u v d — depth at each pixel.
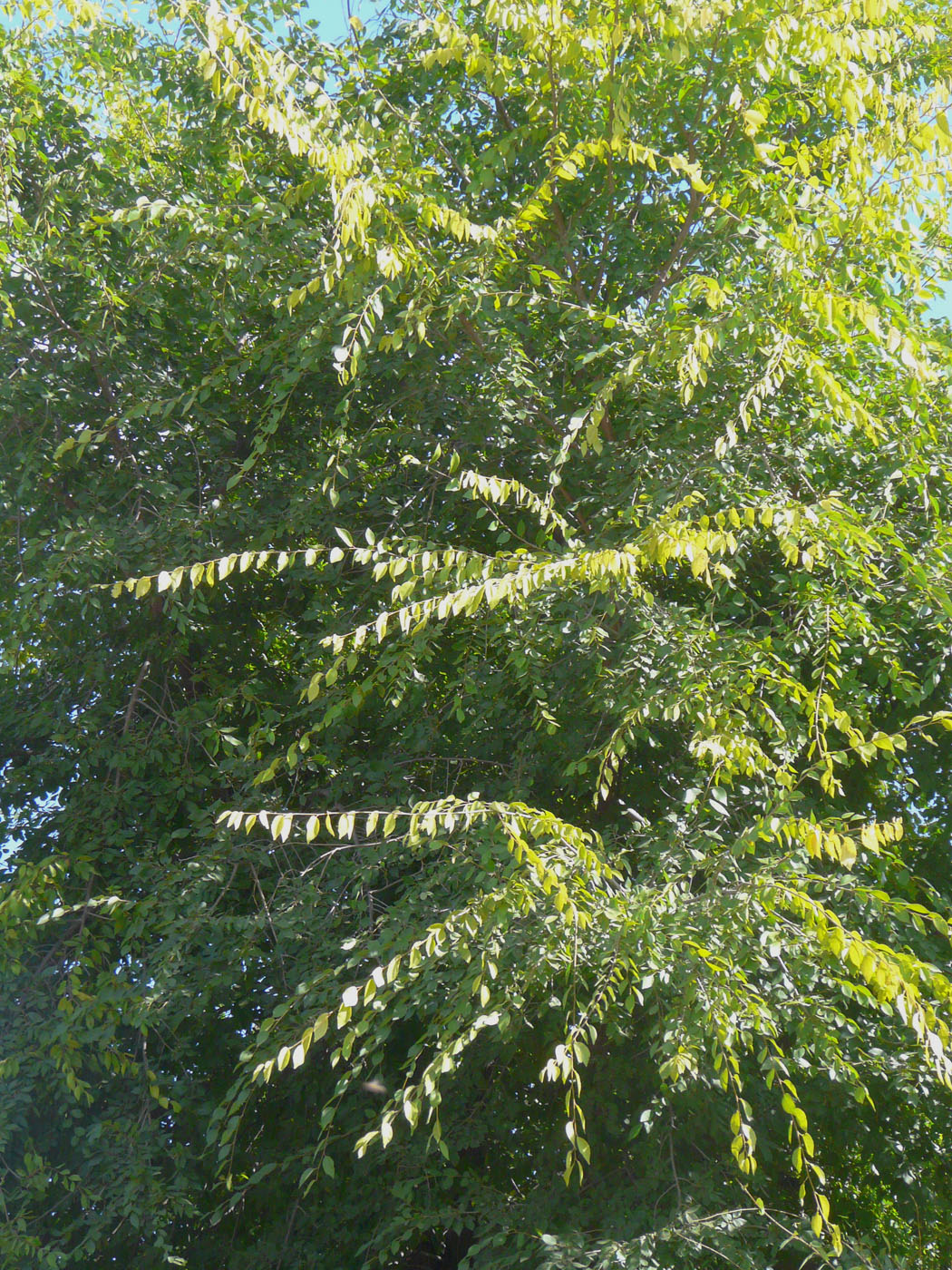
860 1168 6.75
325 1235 6.57
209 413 7.06
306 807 6.88
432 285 5.63
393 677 5.55
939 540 5.83
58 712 7.15
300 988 4.92
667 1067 4.14
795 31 5.44
